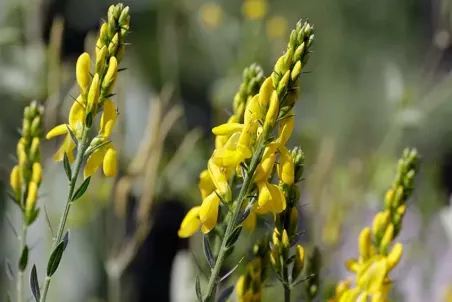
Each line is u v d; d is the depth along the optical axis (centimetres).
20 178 76
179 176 139
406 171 76
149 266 210
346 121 219
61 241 71
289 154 70
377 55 271
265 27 181
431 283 127
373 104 224
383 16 278
